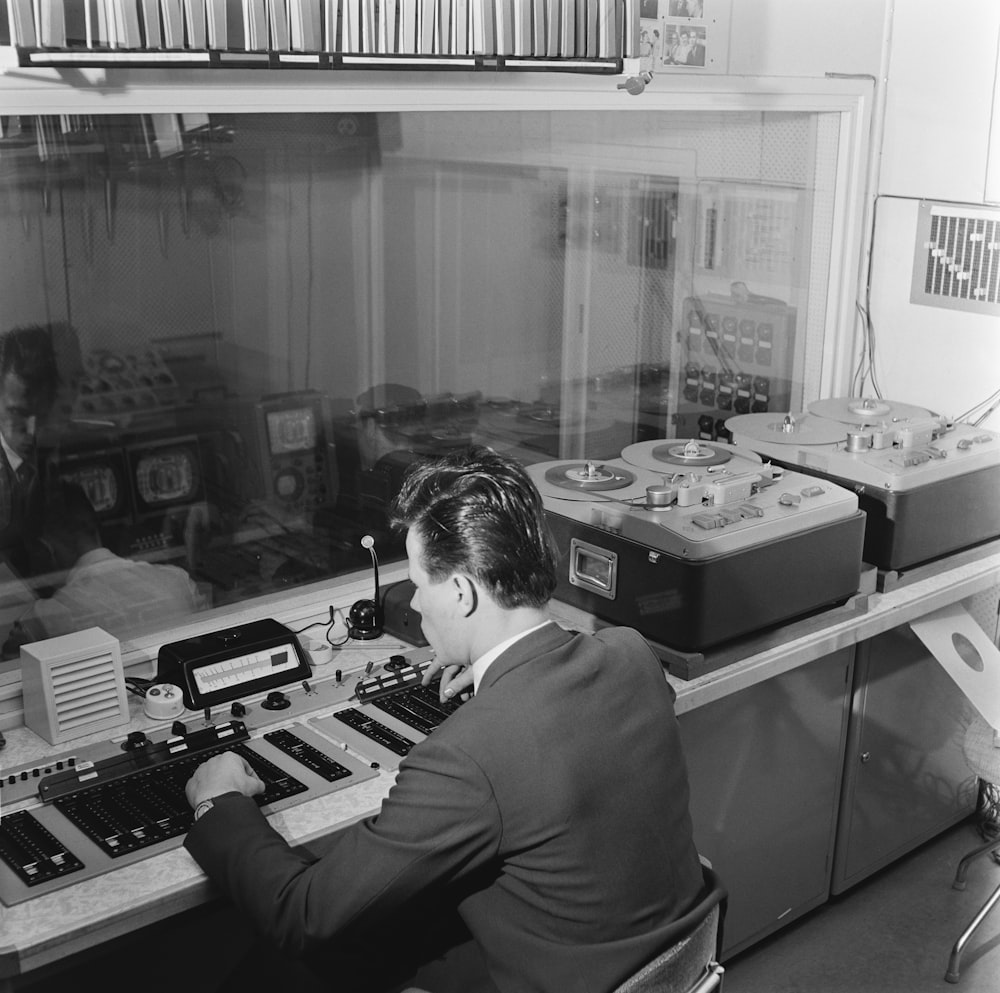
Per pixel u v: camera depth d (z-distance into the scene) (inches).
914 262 124.0
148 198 86.0
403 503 63.4
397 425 104.8
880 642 106.1
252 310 93.5
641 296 117.6
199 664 84.8
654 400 122.4
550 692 57.8
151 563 93.4
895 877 117.9
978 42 114.7
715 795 96.9
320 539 102.6
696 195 117.2
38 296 83.0
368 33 80.3
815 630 98.3
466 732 56.6
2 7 69.9
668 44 106.6
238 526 97.3
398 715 83.3
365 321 100.1
